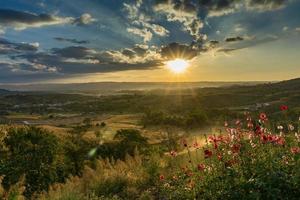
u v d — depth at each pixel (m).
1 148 18.94
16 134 20.30
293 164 7.07
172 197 9.06
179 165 12.55
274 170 7.09
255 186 6.86
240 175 7.51
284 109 8.80
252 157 7.68
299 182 6.63
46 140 20.95
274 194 6.43
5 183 17.14
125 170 13.86
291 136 7.92
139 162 14.55
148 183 12.19
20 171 18.16
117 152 34.50
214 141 8.85
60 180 19.97
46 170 19.25
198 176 8.70
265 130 8.19
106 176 12.52
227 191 7.29
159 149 22.61
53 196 11.26
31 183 18.42
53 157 20.42
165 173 12.53
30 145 19.92
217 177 7.98
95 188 11.81
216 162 8.52
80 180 13.12
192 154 13.33
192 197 8.30
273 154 7.57
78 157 26.53
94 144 34.38
